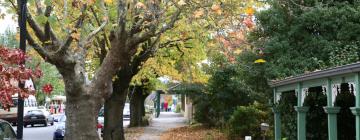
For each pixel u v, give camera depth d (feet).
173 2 40.81
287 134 53.01
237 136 79.00
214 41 44.04
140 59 65.21
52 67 222.89
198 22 46.03
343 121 44.68
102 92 44.01
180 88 114.73
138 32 43.86
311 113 48.39
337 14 59.93
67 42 40.96
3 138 38.58
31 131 122.21
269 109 67.92
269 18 64.03
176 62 80.02
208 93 94.79
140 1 43.60
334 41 60.08
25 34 39.42
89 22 52.06
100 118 108.99
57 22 47.11
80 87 43.16
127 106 197.98
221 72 88.28
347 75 33.17
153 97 280.92
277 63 62.18
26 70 32.94
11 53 32.45
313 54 61.41
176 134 100.89
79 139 43.60
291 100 52.29
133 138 92.63
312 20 60.85
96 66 75.46
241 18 40.78
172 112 284.41
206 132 101.24
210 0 40.22
